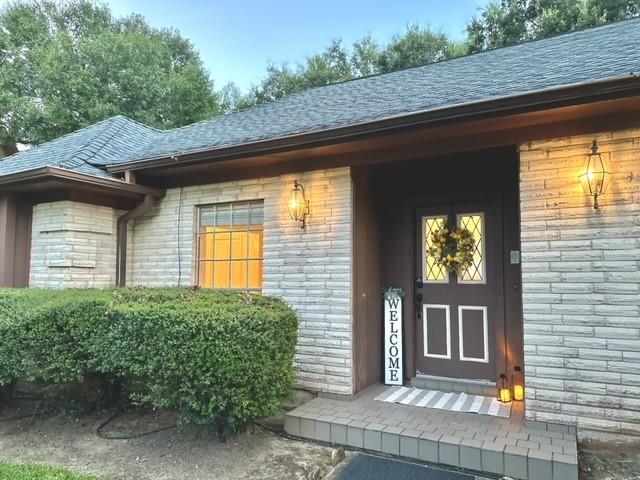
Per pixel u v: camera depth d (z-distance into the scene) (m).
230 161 4.92
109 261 5.76
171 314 3.25
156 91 17.98
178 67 21.64
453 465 3.08
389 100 4.86
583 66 3.77
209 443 3.48
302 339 4.59
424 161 4.55
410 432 3.31
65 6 20.75
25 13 18.80
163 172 5.53
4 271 5.57
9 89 17.06
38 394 4.59
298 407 3.97
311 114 5.44
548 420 3.39
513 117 3.47
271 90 23.14
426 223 5.12
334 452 3.29
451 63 6.49
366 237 4.84
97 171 5.74
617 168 3.33
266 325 3.40
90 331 3.65
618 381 3.22
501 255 4.59
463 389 4.55
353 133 3.99
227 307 3.39
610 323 3.27
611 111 3.31
